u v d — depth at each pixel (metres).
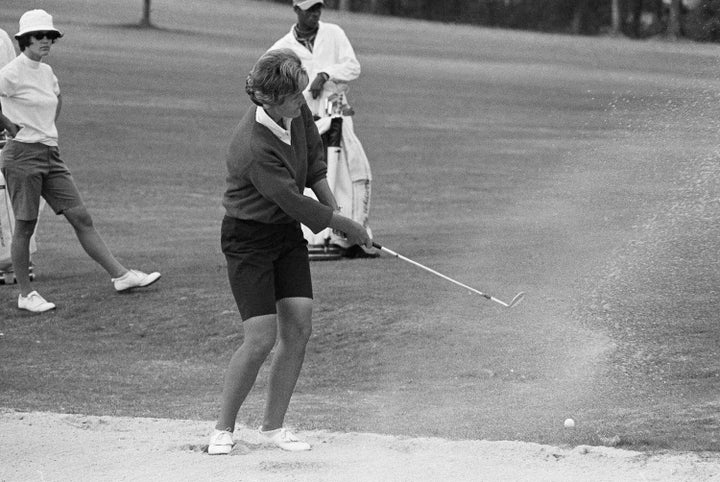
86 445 19.94
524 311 29.03
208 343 29.55
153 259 39.75
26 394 25.19
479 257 35.91
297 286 19.41
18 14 153.50
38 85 32.53
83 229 33.59
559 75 143.50
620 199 34.12
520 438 20.47
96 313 32.19
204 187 65.12
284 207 18.52
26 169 32.19
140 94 110.81
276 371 19.70
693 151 33.00
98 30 157.62
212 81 123.69
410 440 19.97
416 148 84.31
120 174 68.62
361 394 24.61
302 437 20.47
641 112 35.38
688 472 17.72
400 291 32.56
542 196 48.34
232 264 18.98
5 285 36.00
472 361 26.14
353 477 17.52
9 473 18.20
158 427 21.62
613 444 19.83
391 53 164.50
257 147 18.36
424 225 49.19
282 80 17.97
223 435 19.27
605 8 193.75
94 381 26.41
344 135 38.50
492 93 126.81
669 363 24.72
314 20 37.66
